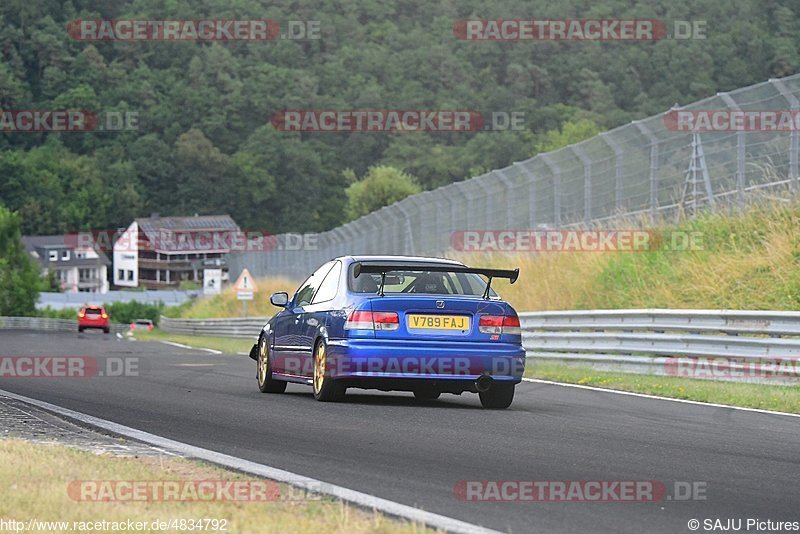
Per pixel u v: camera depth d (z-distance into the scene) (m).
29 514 22.16
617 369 70.88
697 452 33.47
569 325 77.44
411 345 46.28
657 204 98.06
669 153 96.75
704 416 44.31
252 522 21.80
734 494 26.42
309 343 49.44
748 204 91.69
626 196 101.00
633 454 32.81
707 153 93.50
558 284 103.56
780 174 88.88
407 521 22.55
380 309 46.62
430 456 31.78
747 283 84.88
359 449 33.06
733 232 91.81
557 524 22.83
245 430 37.53
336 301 48.25
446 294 47.62
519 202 114.69
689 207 95.75
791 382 58.19
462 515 23.58
